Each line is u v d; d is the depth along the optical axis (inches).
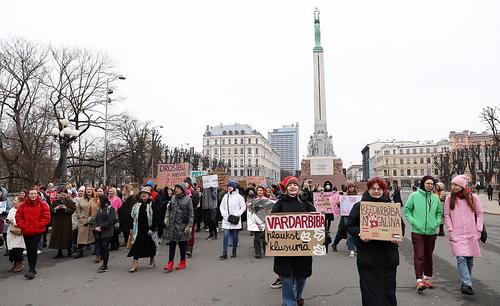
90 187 453.7
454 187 275.3
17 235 370.6
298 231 224.7
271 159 6929.1
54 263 411.2
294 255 222.4
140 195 374.6
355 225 203.3
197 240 575.8
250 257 430.3
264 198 423.8
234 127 6018.7
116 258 436.8
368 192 212.2
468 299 256.7
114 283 313.1
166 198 535.2
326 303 250.4
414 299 257.1
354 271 349.1
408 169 5339.6
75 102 1256.2
